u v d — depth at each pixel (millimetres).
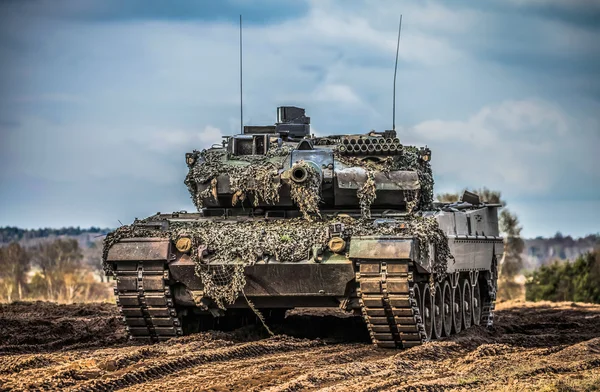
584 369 35062
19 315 57125
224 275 40594
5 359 35812
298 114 51094
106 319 52719
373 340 41062
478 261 50781
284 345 40344
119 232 41781
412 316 39312
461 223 47500
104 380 31281
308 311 60500
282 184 43750
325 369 33750
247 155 46312
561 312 65500
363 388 30188
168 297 41438
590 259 102812
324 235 40094
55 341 44000
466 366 35625
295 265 39844
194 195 46062
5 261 112438
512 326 53156
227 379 32406
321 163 44625
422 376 33344
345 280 39781
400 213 43500
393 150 45625
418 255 39094
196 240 41031
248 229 41469
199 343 39875
